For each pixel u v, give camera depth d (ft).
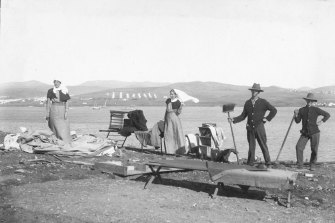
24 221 21.42
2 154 41.47
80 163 37.86
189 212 24.41
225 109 41.22
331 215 24.75
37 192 27.71
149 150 52.06
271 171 27.58
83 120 197.36
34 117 232.53
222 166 29.25
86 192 28.14
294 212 25.21
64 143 43.37
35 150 42.16
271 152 68.80
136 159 42.78
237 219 23.34
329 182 33.35
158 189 30.09
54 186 29.71
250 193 29.63
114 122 53.26
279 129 132.26
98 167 36.11
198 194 29.04
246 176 26.81
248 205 26.50
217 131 46.65
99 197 26.94
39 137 44.21
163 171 32.89
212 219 23.17
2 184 29.71
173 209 24.89
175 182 32.94
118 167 34.19
